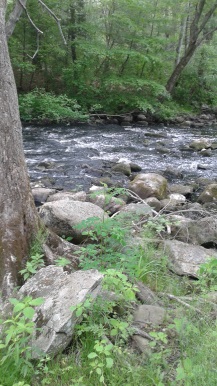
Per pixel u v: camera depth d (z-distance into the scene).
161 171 11.23
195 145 14.27
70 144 14.26
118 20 20.28
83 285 3.02
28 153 12.71
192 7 22.62
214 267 4.02
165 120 21.28
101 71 22.02
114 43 21.70
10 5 14.69
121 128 18.55
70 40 20.78
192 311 3.43
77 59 21.00
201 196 8.57
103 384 2.62
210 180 10.20
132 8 20.69
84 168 11.11
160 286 4.00
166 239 5.10
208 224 5.47
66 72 20.42
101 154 13.03
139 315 3.36
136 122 20.50
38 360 2.73
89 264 3.66
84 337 3.00
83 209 5.00
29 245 3.74
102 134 16.53
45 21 18.70
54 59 21.30
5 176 3.65
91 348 2.90
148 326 3.26
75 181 9.94
